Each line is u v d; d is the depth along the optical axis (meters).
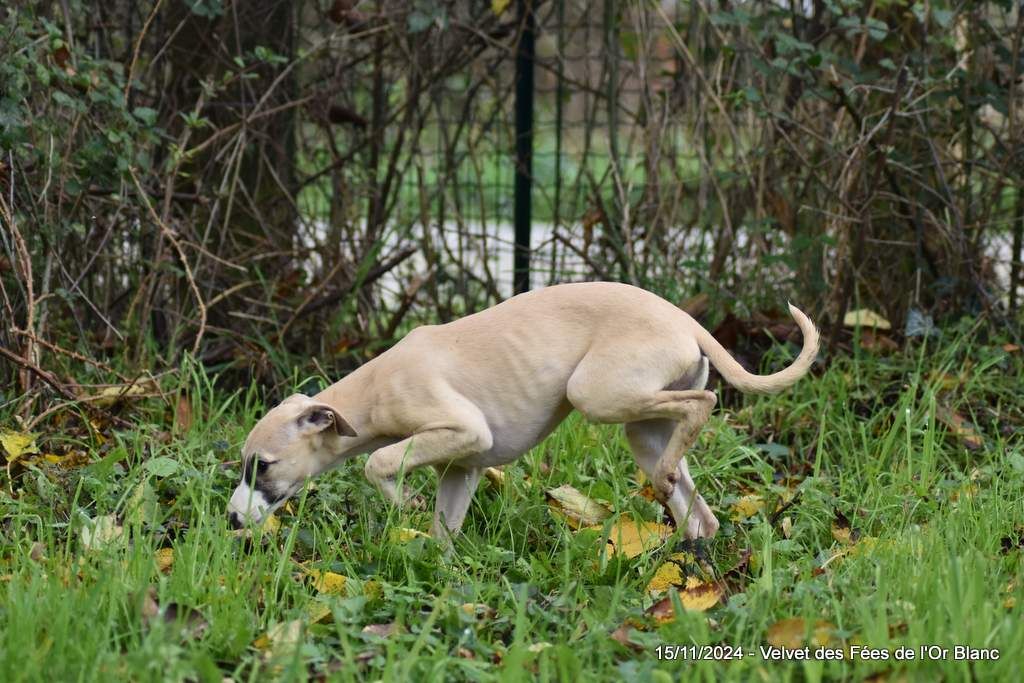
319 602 4.18
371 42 8.69
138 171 7.17
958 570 3.96
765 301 8.12
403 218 9.05
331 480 5.70
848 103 7.45
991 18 8.27
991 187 7.95
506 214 9.55
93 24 7.52
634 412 4.80
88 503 5.27
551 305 4.99
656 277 8.14
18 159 6.38
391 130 9.30
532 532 5.21
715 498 5.72
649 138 8.30
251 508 4.86
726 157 8.37
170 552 4.63
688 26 8.34
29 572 4.33
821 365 7.27
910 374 6.94
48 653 3.63
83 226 6.94
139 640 3.88
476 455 5.02
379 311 8.76
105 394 6.38
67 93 6.60
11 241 6.41
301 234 8.68
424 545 4.75
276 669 3.69
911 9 7.72
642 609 4.25
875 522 5.27
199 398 6.43
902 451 6.08
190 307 7.91
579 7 8.89
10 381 6.46
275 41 8.25
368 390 5.05
